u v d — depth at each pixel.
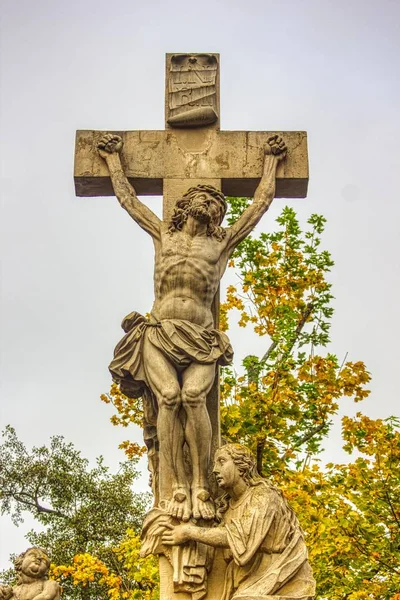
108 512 20.53
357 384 11.61
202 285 6.64
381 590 10.66
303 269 12.41
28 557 6.26
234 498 6.06
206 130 7.58
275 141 7.46
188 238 6.82
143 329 6.56
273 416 10.85
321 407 11.49
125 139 7.54
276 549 5.79
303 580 5.71
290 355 11.45
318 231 12.81
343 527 10.76
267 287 12.32
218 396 6.63
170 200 7.32
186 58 7.86
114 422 12.57
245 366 11.29
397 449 11.19
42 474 20.98
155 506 6.38
